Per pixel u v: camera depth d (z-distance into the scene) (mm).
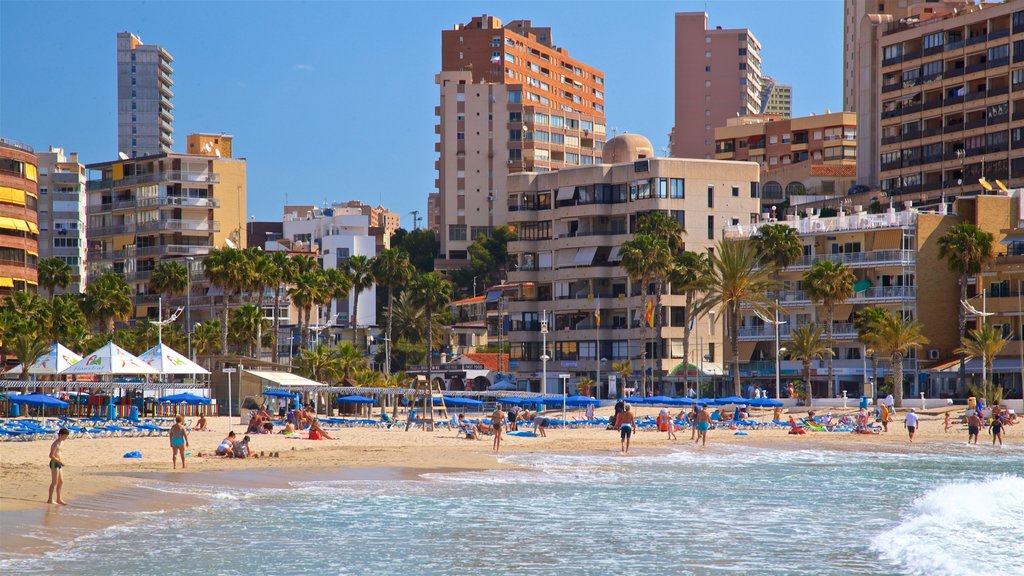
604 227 156375
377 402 140125
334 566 31375
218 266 137625
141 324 159875
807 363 114750
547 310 157250
